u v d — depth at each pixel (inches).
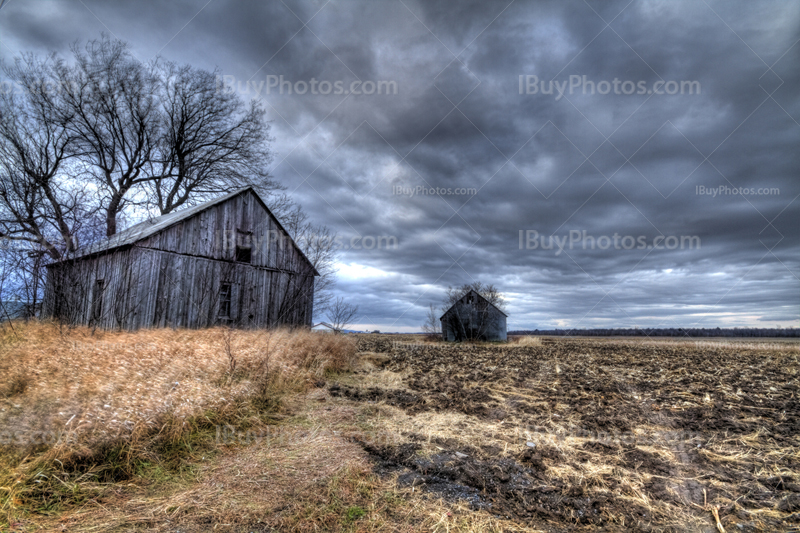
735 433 201.2
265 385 241.1
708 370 488.4
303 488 132.1
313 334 461.1
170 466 142.9
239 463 150.5
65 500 113.6
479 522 113.9
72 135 802.2
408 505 124.0
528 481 144.1
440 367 495.2
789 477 146.1
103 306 497.4
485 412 247.6
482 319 1434.5
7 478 113.3
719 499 128.8
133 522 106.9
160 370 231.3
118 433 141.0
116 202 758.5
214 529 105.6
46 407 150.9
